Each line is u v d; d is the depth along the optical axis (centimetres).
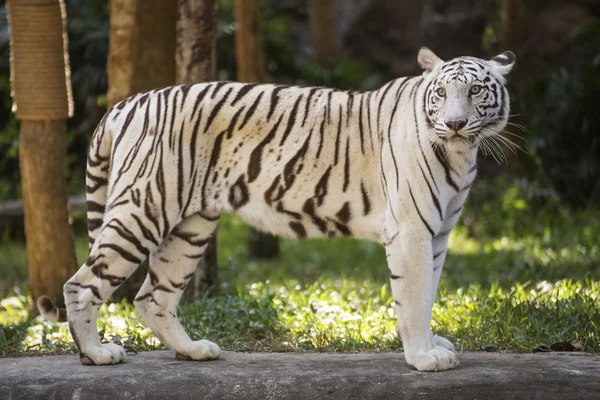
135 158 863
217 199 881
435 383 782
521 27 2250
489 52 2577
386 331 1054
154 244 865
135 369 855
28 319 1165
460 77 799
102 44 2427
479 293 1226
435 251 873
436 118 800
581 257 1595
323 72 2731
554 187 2180
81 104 2564
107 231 855
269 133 866
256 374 830
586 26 2386
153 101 879
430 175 815
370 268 1678
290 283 1466
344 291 1348
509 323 1023
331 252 1909
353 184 856
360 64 3009
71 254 1262
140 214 855
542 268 1506
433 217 822
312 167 859
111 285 858
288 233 887
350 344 993
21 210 2128
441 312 1090
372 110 859
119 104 902
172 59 1213
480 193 2188
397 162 827
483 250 1780
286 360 898
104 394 804
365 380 799
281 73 2734
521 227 1992
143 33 1187
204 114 869
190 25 1261
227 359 907
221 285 1310
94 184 902
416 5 3067
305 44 3244
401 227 823
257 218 881
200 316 1109
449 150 812
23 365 884
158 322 903
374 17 3111
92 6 2528
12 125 2481
